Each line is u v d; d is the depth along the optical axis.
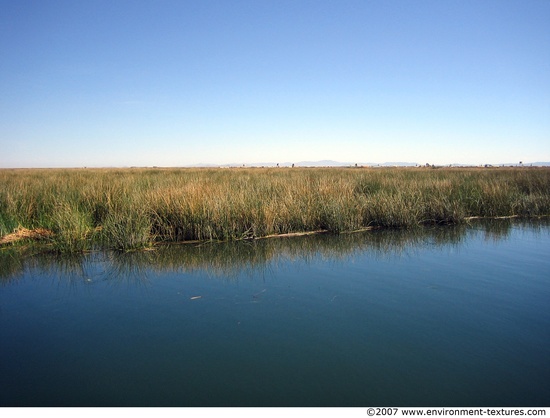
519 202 11.91
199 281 5.83
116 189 10.52
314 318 4.46
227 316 4.56
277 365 3.51
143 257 7.18
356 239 8.55
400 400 3.01
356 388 3.16
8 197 9.58
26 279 6.00
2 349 3.86
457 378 3.29
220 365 3.52
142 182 13.31
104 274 6.22
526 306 4.73
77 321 4.48
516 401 2.99
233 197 9.42
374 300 4.98
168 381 3.29
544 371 3.38
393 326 4.24
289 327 4.25
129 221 7.93
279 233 9.12
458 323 4.29
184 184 12.06
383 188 12.80
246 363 3.55
